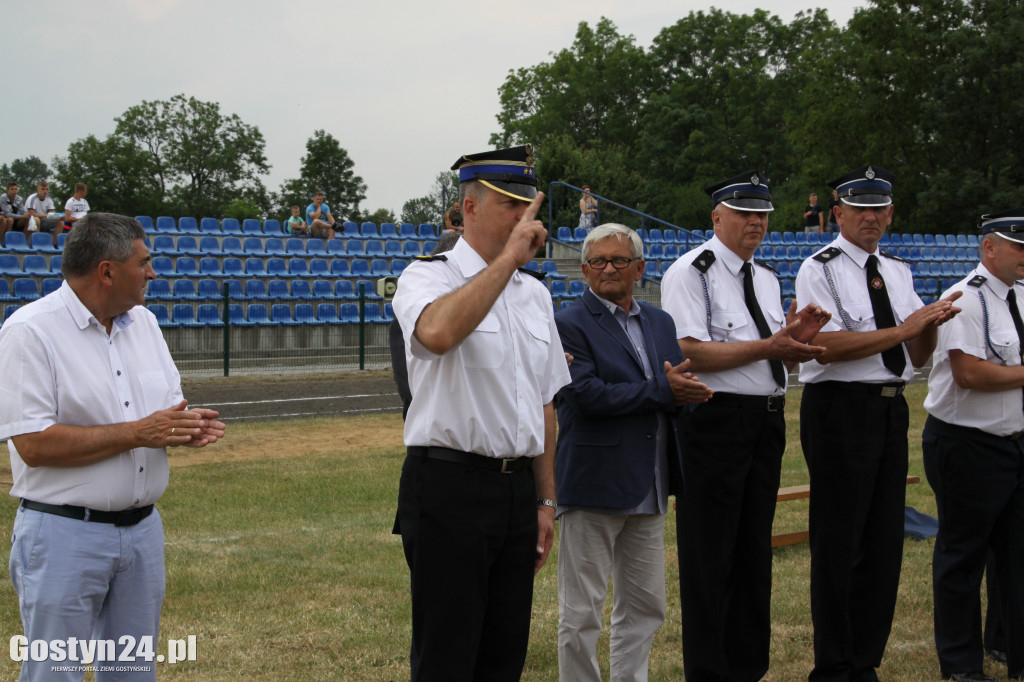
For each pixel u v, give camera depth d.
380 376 15.59
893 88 36.50
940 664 4.39
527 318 3.05
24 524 2.93
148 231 20.77
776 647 4.68
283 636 4.72
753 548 4.05
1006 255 4.26
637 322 3.90
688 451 3.99
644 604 3.78
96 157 51.03
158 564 3.16
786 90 57.28
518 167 2.95
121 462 2.96
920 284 24.34
